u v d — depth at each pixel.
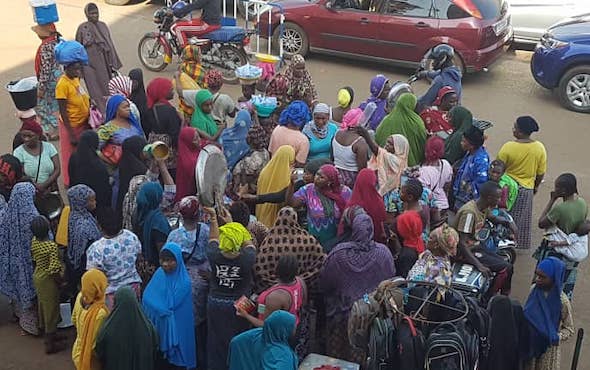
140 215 6.29
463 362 4.85
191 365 5.84
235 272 5.57
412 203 6.55
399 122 7.91
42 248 6.27
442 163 7.43
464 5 13.30
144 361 5.27
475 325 5.19
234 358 5.12
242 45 13.36
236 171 7.38
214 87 8.73
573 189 6.66
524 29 15.04
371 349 5.09
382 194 7.15
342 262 5.77
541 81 12.81
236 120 7.78
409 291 5.37
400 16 13.65
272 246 5.94
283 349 4.98
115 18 17.05
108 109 7.83
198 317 6.03
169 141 7.98
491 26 13.29
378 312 5.24
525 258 8.31
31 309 6.75
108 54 10.79
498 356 5.30
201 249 6.05
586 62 12.30
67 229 6.54
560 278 5.41
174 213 6.98
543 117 12.30
